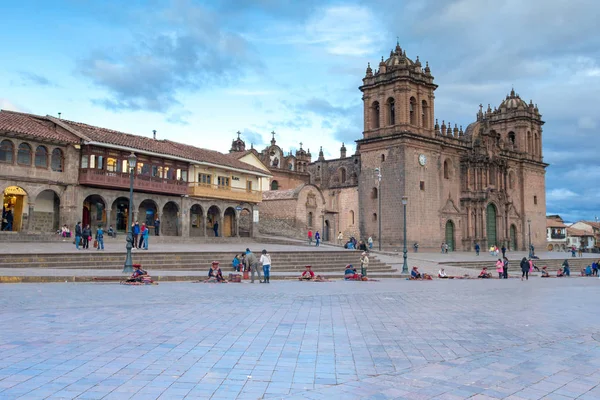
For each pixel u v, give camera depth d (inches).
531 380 361.7
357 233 3240.7
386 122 2866.6
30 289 804.6
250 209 2655.0
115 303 678.5
